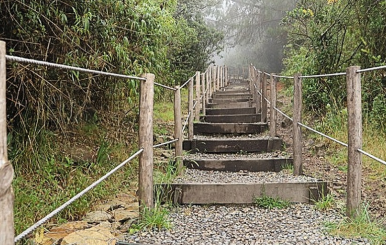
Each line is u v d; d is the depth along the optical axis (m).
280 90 9.23
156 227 2.59
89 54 3.63
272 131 4.93
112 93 4.10
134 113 4.94
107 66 3.85
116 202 3.09
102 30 3.59
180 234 2.50
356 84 2.53
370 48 4.94
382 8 4.80
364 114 4.72
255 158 4.35
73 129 3.97
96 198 3.09
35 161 3.14
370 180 3.51
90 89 3.94
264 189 3.26
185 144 4.89
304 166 4.23
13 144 3.15
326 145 4.64
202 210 3.11
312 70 5.70
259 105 6.51
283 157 4.30
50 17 3.29
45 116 3.33
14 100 3.23
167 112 7.05
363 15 5.02
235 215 2.97
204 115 6.45
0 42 1.11
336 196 3.27
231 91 9.54
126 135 4.49
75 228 2.46
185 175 3.93
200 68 12.02
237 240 2.40
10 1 2.99
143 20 3.88
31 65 3.12
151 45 4.31
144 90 2.71
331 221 2.66
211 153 4.86
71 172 3.29
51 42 3.40
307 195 3.26
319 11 5.83
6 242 1.14
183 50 10.57
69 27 3.51
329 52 5.50
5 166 1.11
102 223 2.58
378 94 4.70
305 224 2.68
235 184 3.26
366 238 2.34
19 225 2.31
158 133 5.60
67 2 3.38
